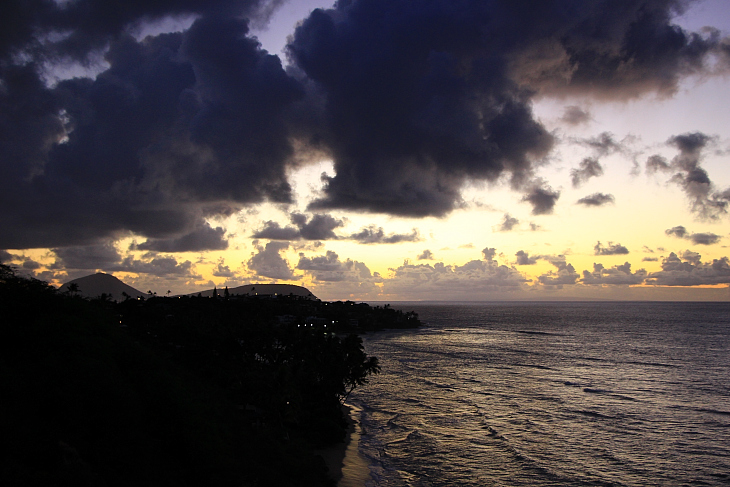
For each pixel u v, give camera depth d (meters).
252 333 67.88
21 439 23.45
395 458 52.09
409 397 84.75
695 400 85.56
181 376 48.97
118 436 28.62
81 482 22.89
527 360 139.50
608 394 90.25
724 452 56.34
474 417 71.00
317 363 65.88
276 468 38.81
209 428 35.72
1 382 27.61
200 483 30.72
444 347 175.88
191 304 197.62
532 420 69.88
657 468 50.94
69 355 32.81
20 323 36.19
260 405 51.78
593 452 55.78
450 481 46.19
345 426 62.50
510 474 48.41
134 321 126.81
